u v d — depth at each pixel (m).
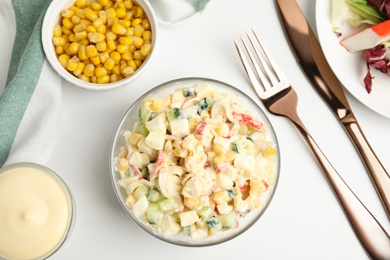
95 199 0.44
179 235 0.41
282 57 0.46
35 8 0.46
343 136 0.46
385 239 0.44
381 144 0.46
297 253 0.44
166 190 0.39
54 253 0.42
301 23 0.46
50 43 0.44
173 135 0.40
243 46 0.47
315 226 0.45
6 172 0.41
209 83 0.43
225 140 0.40
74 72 0.44
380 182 0.45
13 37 0.46
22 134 0.45
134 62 0.45
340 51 0.45
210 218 0.40
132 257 0.44
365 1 0.47
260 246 0.44
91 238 0.44
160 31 0.46
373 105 0.45
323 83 0.46
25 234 0.40
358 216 0.44
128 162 0.41
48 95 0.44
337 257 0.45
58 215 0.41
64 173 0.45
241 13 0.47
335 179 0.45
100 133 0.45
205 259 0.44
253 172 0.40
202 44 0.47
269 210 0.45
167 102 0.42
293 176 0.45
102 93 0.46
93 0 0.45
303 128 0.45
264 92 0.45
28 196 0.41
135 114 0.43
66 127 0.45
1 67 0.46
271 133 0.42
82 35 0.44
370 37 0.44
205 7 0.46
